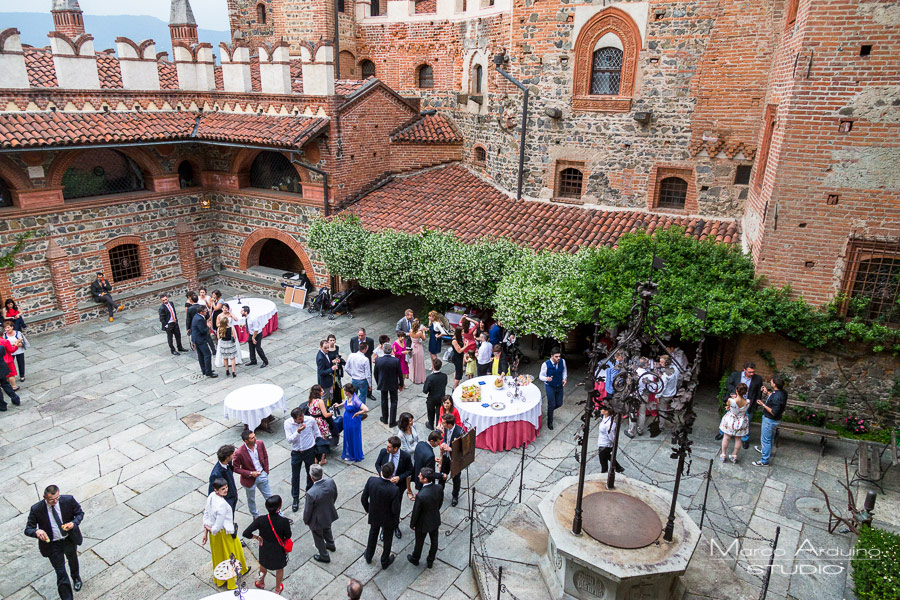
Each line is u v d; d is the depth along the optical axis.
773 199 11.09
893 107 9.84
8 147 14.54
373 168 19.72
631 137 16.39
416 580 8.59
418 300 20.45
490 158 19.64
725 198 15.62
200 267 21.44
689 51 15.02
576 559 7.32
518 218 17.12
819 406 11.92
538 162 17.91
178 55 18.91
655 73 15.60
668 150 16.00
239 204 20.55
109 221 18.41
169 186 19.78
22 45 16.72
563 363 12.33
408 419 9.60
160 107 18.78
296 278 20.17
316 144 18.05
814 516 9.77
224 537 8.20
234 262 21.59
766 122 13.53
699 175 15.80
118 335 17.41
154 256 19.95
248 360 15.83
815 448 11.63
